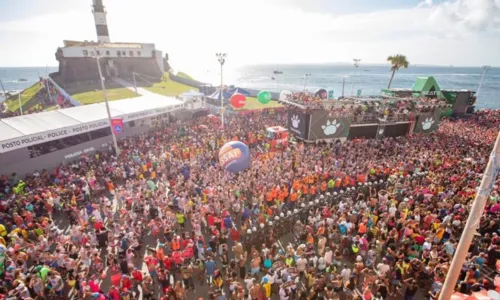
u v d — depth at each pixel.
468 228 5.84
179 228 15.82
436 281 10.54
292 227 15.47
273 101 59.81
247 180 19.50
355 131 32.91
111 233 14.21
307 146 29.28
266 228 14.47
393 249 12.69
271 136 29.53
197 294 11.55
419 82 45.31
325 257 12.09
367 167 21.48
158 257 12.38
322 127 30.75
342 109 31.25
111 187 19.33
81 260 12.45
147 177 21.88
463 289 10.26
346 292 10.98
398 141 30.70
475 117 47.41
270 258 11.97
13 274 10.77
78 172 21.38
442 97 45.03
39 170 22.31
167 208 15.73
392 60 51.88
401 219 14.26
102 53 64.06
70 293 11.38
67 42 65.19
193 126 33.47
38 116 24.67
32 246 12.54
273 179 19.55
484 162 23.34
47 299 10.62
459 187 17.95
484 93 127.06
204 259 12.79
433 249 12.15
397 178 19.80
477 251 12.86
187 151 24.52
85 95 46.72
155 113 32.09
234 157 16.61
